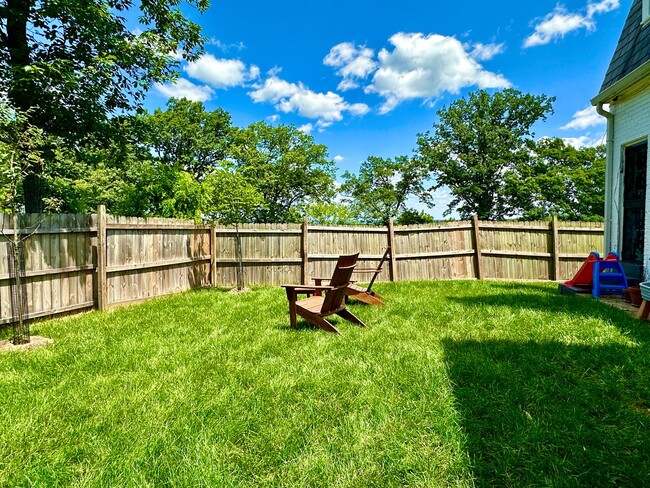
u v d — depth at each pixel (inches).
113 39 271.4
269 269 341.4
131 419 89.0
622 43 254.4
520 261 350.9
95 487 65.6
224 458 73.7
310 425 85.6
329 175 1135.6
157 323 187.2
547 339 141.6
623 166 250.1
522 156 998.4
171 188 410.6
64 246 209.3
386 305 220.2
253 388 105.7
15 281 185.0
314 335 158.1
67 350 142.6
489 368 113.4
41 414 91.1
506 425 83.4
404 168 1212.5
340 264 162.6
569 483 64.7
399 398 97.1
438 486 64.7
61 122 274.5
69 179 440.8
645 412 88.5
